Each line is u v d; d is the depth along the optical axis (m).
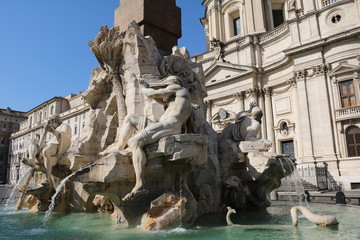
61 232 6.04
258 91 34.00
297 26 29.45
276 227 6.30
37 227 6.75
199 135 6.62
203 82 10.69
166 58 9.38
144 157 6.23
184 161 6.51
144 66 9.03
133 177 6.52
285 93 31.78
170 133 6.53
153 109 8.36
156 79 8.96
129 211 6.69
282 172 8.58
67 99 50.94
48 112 51.59
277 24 40.75
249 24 38.84
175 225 6.18
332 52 26.52
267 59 34.47
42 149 9.88
